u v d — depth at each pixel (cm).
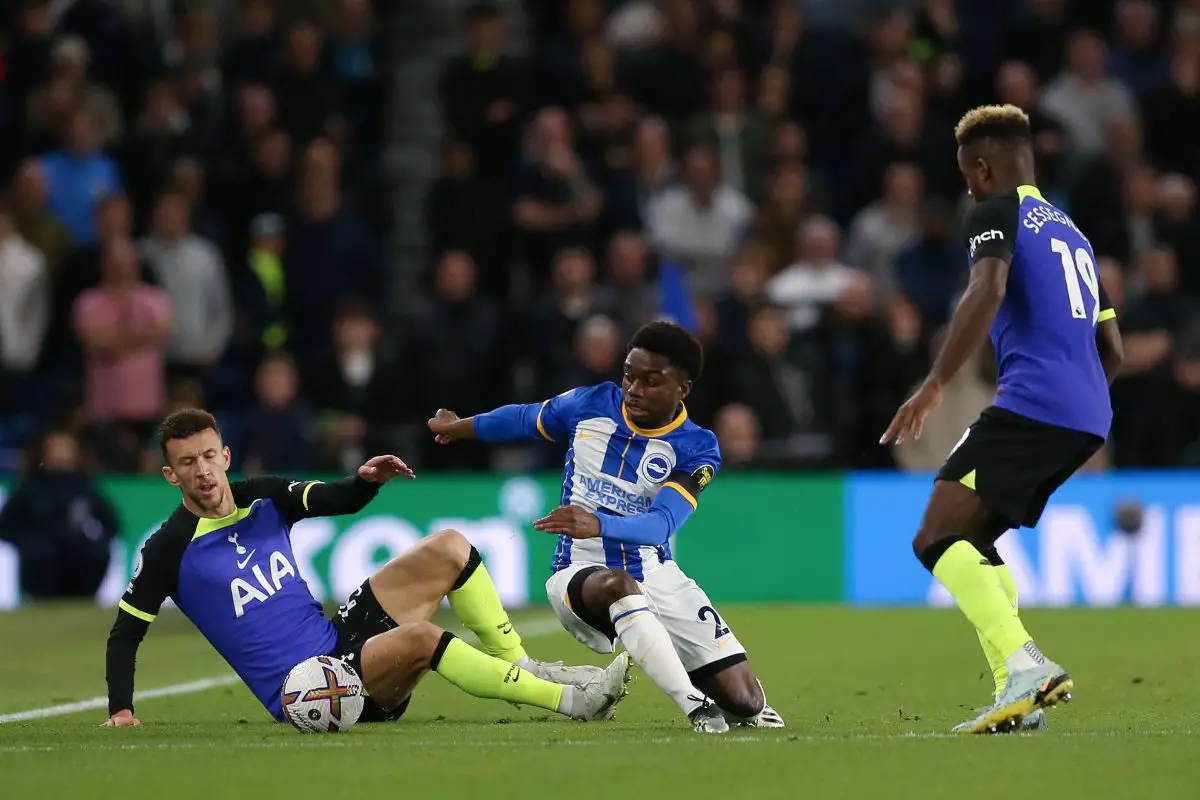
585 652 3544
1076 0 6494
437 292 5459
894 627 4116
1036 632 3919
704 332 5109
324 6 6600
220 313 5638
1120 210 5759
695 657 2292
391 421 5219
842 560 4934
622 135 5919
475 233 5684
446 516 4897
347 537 4878
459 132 5894
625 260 5297
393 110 6856
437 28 6956
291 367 5103
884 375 5109
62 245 5684
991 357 4925
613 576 2242
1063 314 2216
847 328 5206
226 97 6162
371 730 2250
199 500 2333
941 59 6172
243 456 5047
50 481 4816
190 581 2341
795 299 5475
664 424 2347
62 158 5903
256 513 2372
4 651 3762
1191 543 4825
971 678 3075
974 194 2305
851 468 5131
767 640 3831
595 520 2148
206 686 3095
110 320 5303
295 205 5853
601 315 5238
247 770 1848
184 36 6381
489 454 5194
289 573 2375
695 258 5703
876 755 1891
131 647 2359
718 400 5091
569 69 6094
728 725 2286
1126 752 1897
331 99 6200
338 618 2389
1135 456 5212
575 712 2314
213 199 5950
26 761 1947
